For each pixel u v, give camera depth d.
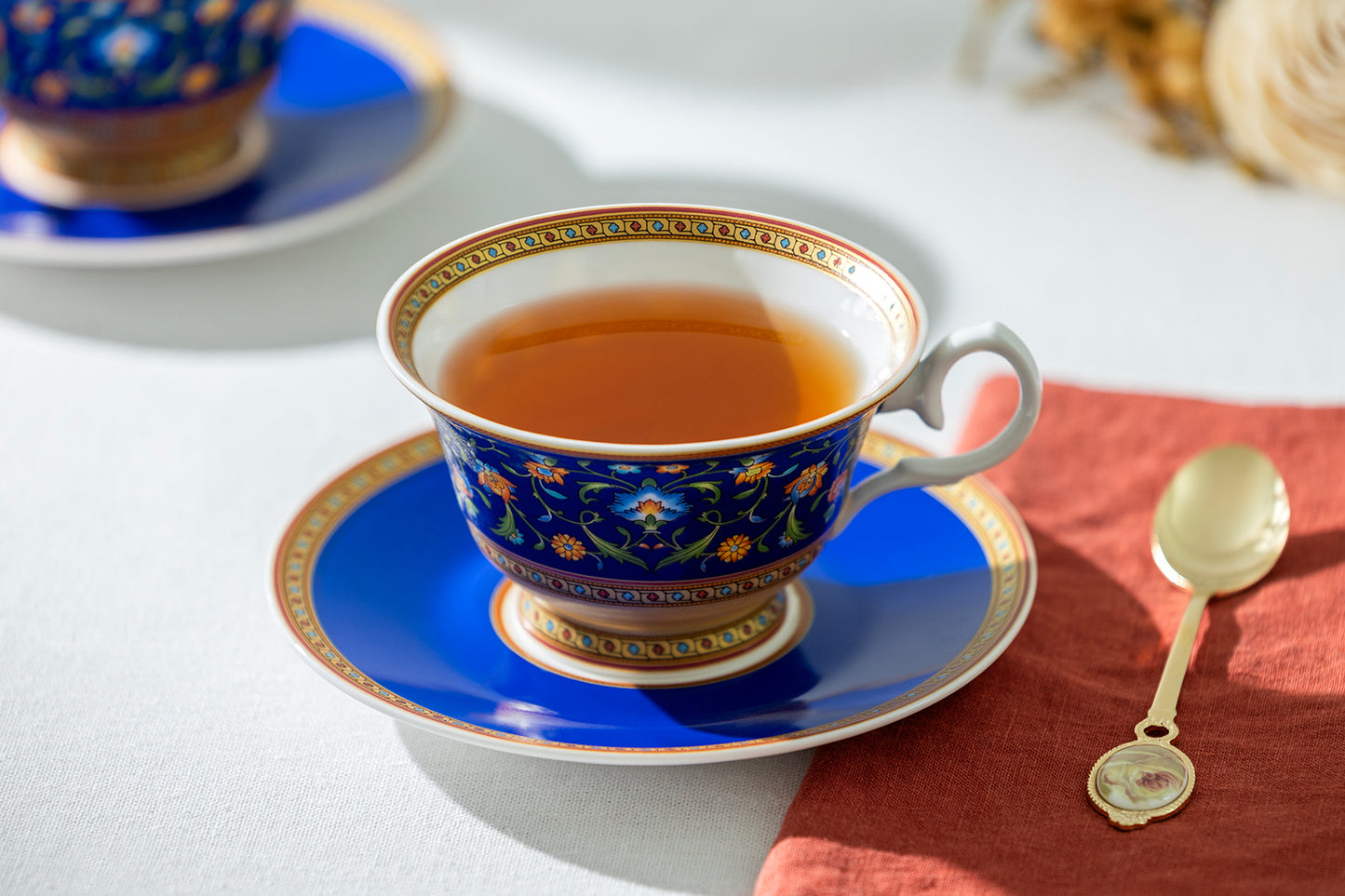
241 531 0.64
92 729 0.58
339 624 0.58
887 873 0.53
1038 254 0.79
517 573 0.57
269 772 0.57
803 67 0.96
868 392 0.57
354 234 0.79
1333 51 0.79
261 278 0.76
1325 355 0.73
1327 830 0.54
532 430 0.57
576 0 1.06
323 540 0.60
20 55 0.73
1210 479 0.63
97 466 0.67
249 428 0.69
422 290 0.58
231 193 0.76
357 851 0.55
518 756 0.57
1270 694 0.58
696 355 0.59
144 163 0.76
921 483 0.59
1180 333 0.74
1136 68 0.86
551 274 0.60
